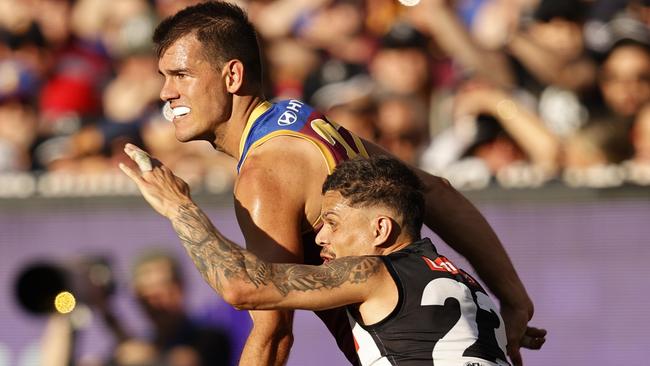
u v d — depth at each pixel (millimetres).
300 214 12219
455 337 11617
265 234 11938
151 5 26969
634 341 18438
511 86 22766
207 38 12602
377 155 13008
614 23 23109
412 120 22219
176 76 12688
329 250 12211
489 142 21328
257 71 12867
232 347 19656
